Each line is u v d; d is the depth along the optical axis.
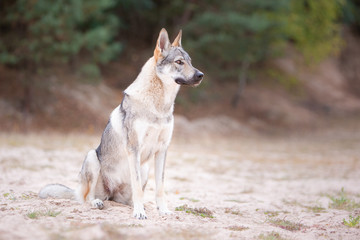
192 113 27.30
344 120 31.86
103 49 21.27
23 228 4.48
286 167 13.86
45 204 5.92
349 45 47.06
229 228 5.44
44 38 18.53
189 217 5.94
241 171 12.45
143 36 33.41
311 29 36.44
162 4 30.17
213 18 25.80
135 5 28.55
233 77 34.00
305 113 32.03
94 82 21.58
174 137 21.08
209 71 28.45
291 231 5.65
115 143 5.97
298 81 36.97
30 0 18.45
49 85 21.27
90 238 4.24
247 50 28.17
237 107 30.36
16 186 7.63
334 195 8.84
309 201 8.10
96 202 5.96
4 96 20.50
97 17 22.02
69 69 23.03
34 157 11.53
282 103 32.66
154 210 6.31
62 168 10.23
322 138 24.83
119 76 28.55
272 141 23.06
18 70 21.84
